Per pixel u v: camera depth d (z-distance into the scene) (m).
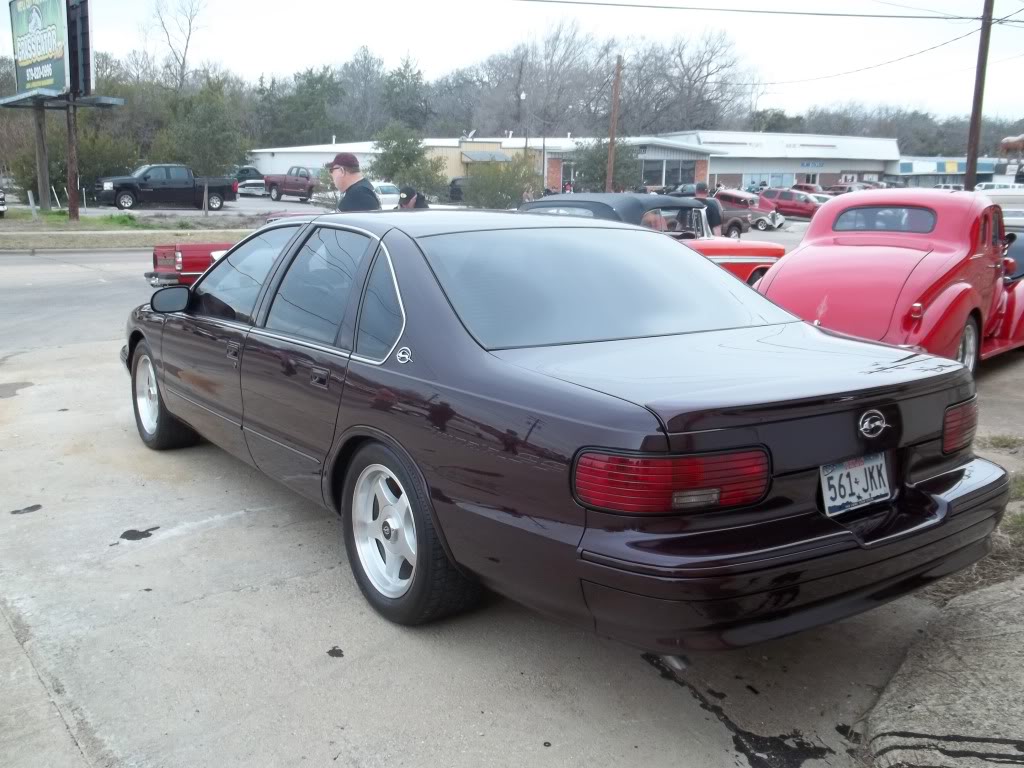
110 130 55.56
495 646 3.33
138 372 5.72
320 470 3.71
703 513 2.47
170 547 4.19
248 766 2.64
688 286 3.77
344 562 4.04
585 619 2.65
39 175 33.81
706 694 3.04
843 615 2.67
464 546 2.97
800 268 6.96
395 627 3.45
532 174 37.66
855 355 3.12
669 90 87.75
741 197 40.34
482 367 2.99
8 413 6.56
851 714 2.93
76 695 2.98
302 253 4.16
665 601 2.41
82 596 3.69
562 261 3.66
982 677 2.92
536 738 2.79
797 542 2.52
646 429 2.45
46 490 4.93
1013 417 6.43
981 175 80.12
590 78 88.31
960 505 2.94
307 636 3.38
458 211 4.11
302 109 85.81
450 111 104.25
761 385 2.64
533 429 2.71
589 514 2.56
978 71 23.27
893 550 2.71
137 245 22.08
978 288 6.96
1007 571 3.75
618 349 3.13
